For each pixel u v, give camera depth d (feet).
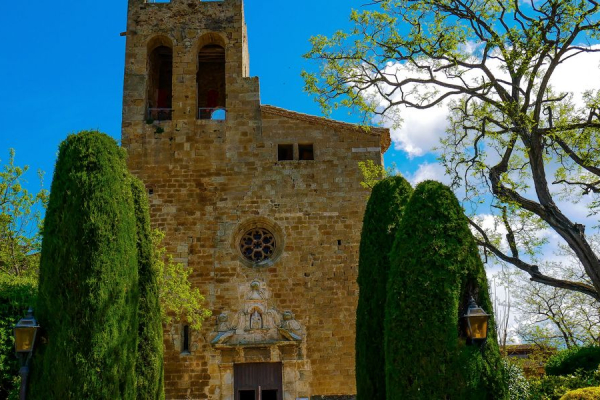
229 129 88.94
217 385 78.89
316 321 81.05
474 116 61.36
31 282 77.77
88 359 42.88
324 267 83.15
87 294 44.14
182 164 87.51
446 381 41.52
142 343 51.44
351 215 85.30
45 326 44.19
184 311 81.20
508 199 55.93
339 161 87.51
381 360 51.96
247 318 80.79
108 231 46.37
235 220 85.20
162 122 89.20
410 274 44.52
